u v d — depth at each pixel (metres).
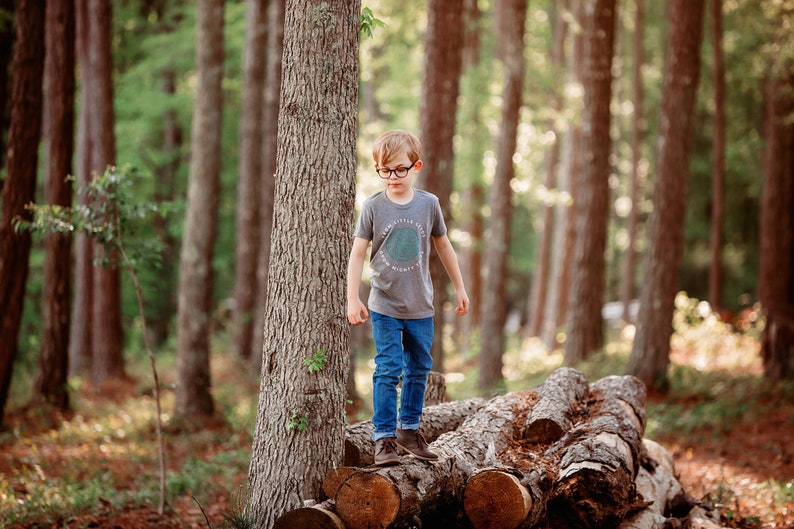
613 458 4.60
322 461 4.44
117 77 19.73
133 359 18.09
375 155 4.26
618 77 24.66
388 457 4.16
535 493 4.28
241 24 17.95
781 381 12.09
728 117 21.59
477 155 17.05
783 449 8.96
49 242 11.45
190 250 11.28
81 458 8.65
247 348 17.02
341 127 4.45
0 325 9.58
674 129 11.75
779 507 6.79
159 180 22.11
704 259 25.69
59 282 11.52
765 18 16.09
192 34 18.25
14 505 6.30
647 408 10.84
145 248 6.91
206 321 11.27
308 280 4.41
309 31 4.39
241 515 4.53
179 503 6.78
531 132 18.22
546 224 22.73
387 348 4.27
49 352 11.52
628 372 12.24
